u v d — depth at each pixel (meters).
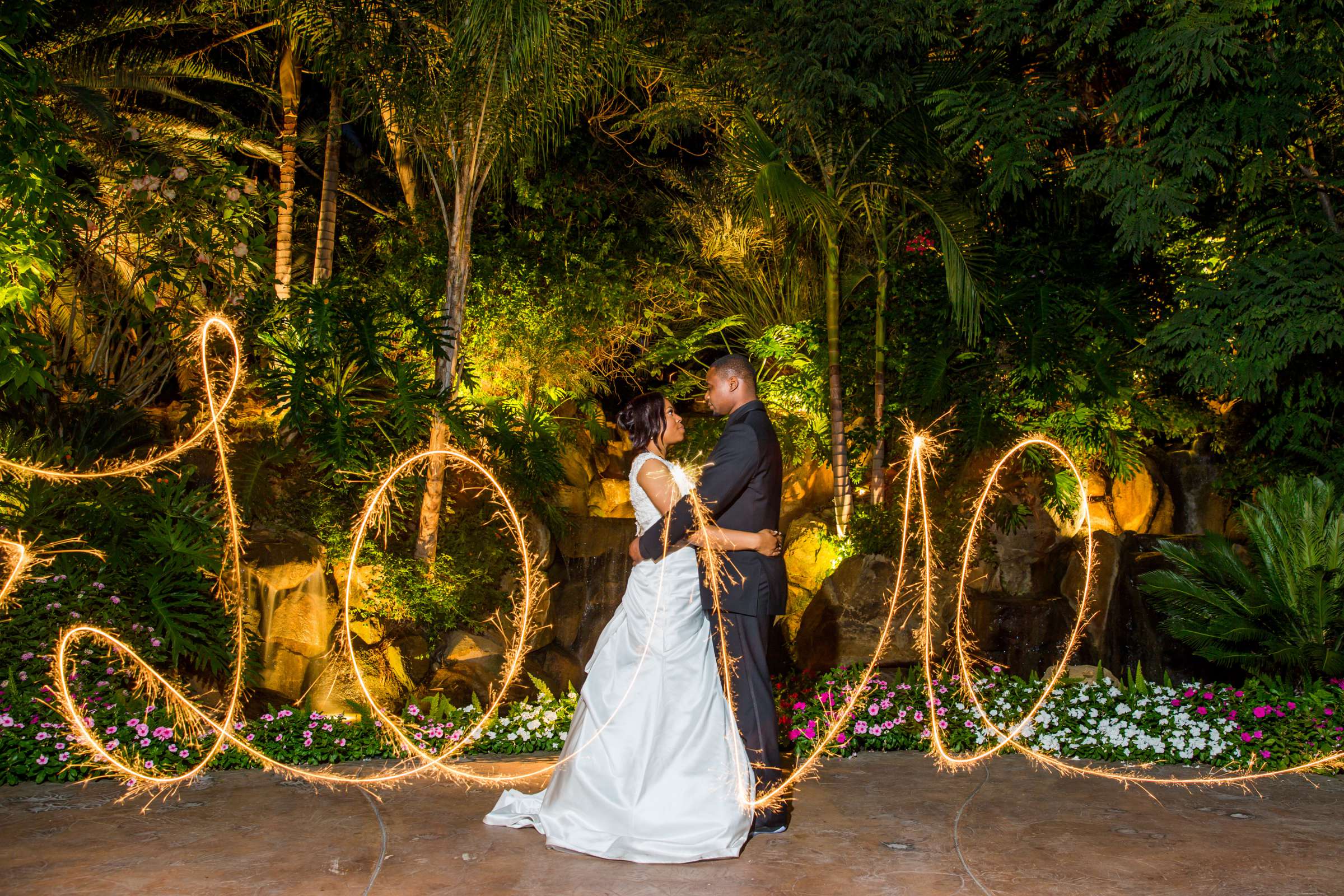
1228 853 4.02
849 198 11.20
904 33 9.42
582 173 13.98
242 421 9.25
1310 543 7.08
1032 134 8.81
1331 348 8.89
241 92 14.01
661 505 3.96
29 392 6.77
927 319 11.18
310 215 13.71
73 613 6.02
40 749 5.07
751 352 12.64
